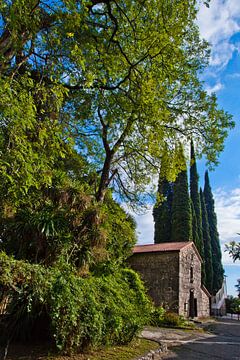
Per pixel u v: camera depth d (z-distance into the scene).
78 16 5.91
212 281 33.84
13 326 5.96
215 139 11.28
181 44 9.28
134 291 9.73
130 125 10.36
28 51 6.45
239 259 7.52
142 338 9.27
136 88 8.55
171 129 11.16
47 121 5.50
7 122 4.48
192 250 23.48
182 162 11.46
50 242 6.85
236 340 12.41
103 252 8.20
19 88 4.88
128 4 7.67
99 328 6.07
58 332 5.40
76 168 11.65
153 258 22.00
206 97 11.28
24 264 5.50
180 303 20.12
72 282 6.07
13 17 4.63
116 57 7.97
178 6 7.59
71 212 7.64
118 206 13.63
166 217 32.88
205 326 18.25
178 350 8.82
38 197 7.39
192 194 36.28
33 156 4.87
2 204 6.61
